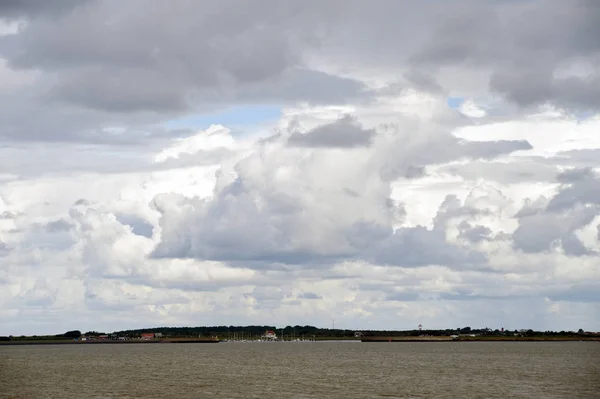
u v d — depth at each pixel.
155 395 130.38
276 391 136.25
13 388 147.25
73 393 135.50
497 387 143.38
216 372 195.12
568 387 142.75
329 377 173.00
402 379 165.50
